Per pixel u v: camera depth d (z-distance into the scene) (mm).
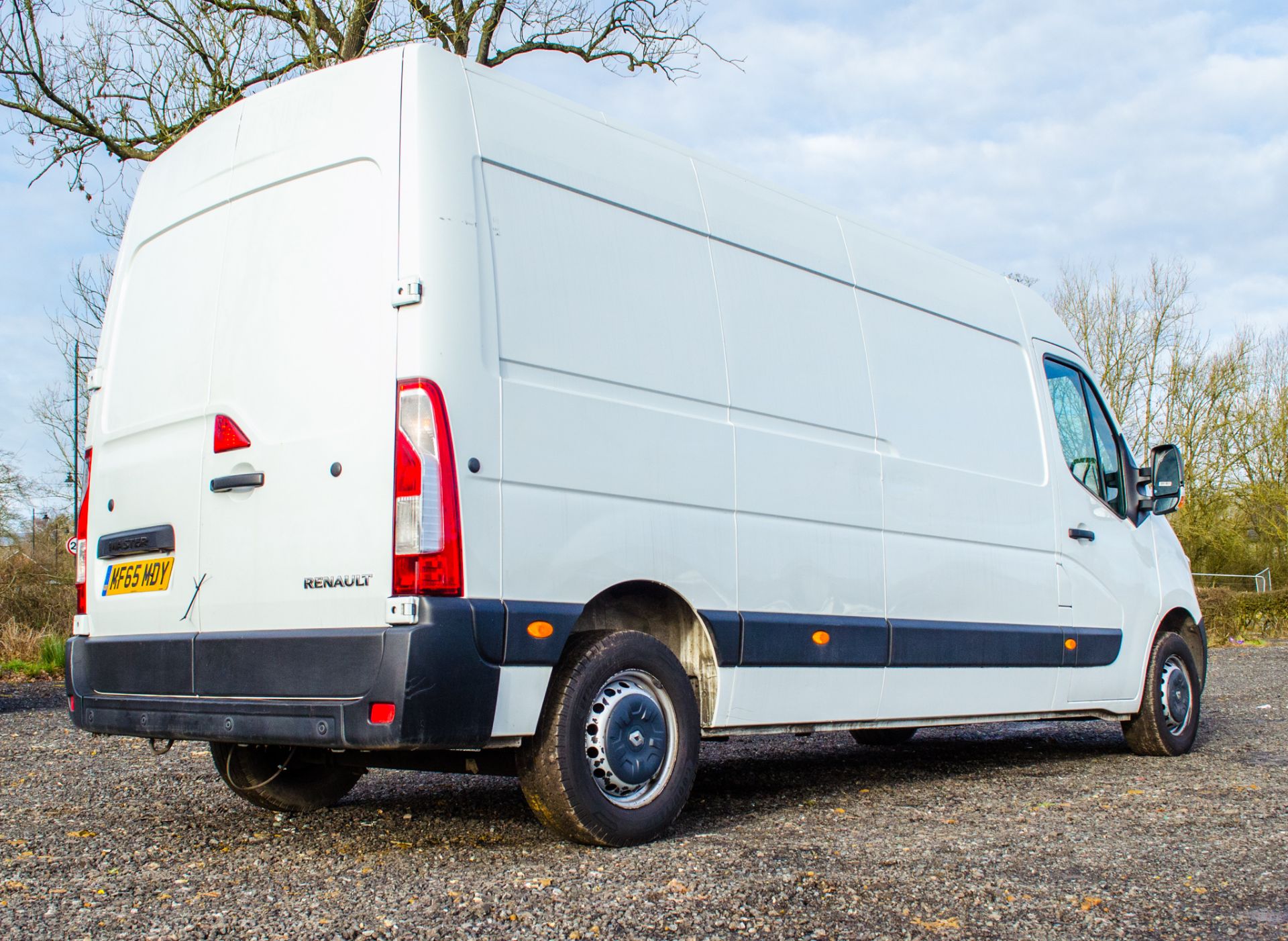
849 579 5141
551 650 3830
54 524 17234
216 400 4188
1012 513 6188
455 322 3723
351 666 3561
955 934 3109
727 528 4582
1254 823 4727
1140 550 7137
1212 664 15898
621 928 3086
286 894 3418
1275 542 30734
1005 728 9039
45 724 8266
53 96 13328
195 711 3984
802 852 4039
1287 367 30812
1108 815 4914
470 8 13609
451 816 4762
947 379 5980
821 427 5137
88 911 3232
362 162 3918
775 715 4723
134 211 4910
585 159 4352
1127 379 30609
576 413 4051
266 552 3918
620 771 4074
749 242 5004
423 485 3578
